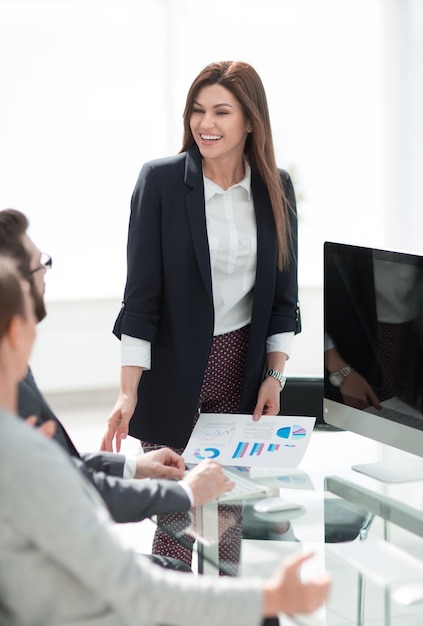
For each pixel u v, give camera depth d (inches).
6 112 241.8
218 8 256.7
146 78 250.5
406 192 277.0
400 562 83.8
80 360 255.0
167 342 118.8
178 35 252.5
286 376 129.9
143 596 58.0
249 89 113.5
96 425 238.7
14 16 238.2
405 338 99.7
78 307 252.1
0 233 83.0
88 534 56.9
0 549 57.9
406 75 271.7
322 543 87.0
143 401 121.2
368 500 95.7
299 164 273.1
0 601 60.1
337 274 106.8
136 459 96.7
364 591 94.2
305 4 264.2
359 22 268.8
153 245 116.9
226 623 59.5
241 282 119.1
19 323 61.8
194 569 130.3
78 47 244.1
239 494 95.8
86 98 246.7
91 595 60.1
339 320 107.7
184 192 116.3
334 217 277.7
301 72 267.9
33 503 56.2
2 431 57.8
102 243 253.0
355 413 107.7
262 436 108.7
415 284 97.5
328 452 109.2
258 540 87.5
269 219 119.1
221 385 121.2
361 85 272.4
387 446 111.3
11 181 245.1
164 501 85.6
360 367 106.0
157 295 118.0
